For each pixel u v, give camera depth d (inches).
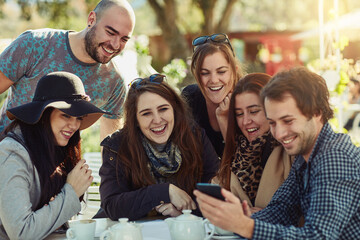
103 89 140.3
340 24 498.6
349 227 74.7
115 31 128.6
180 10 896.9
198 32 759.7
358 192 73.5
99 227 99.6
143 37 358.6
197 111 137.3
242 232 73.9
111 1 129.3
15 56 129.9
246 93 103.4
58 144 96.3
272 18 1393.9
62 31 135.5
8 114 94.0
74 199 92.3
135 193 104.5
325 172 74.0
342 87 243.6
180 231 82.8
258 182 105.3
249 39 795.4
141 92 107.4
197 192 73.8
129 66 234.4
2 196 87.0
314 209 73.8
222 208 72.2
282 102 75.8
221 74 129.1
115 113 148.3
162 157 109.2
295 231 72.9
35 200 92.5
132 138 109.3
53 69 131.9
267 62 764.6
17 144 90.4
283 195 89.5
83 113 94.0
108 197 107.4
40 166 92.3
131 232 81.8
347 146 75.9
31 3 571.8
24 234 86.0
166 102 107.7
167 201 103.4
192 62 132.6
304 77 77.3
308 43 828.6
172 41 683.4
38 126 94.0
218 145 137.2
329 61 252.2
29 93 133.0
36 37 131.7
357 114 405.1
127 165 109.1
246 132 106.1
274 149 100.9
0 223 91.1
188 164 112.0
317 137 78.8
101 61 132.3
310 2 1259.2
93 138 268.7
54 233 96.1
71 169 101.0
